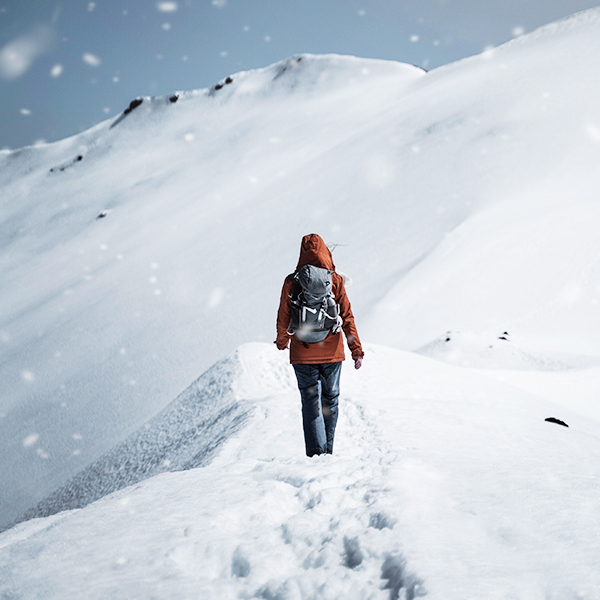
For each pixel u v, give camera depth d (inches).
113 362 1563.7
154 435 379.2
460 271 1290.6
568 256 1213.1
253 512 67.3
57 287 2486.5
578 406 417.4
